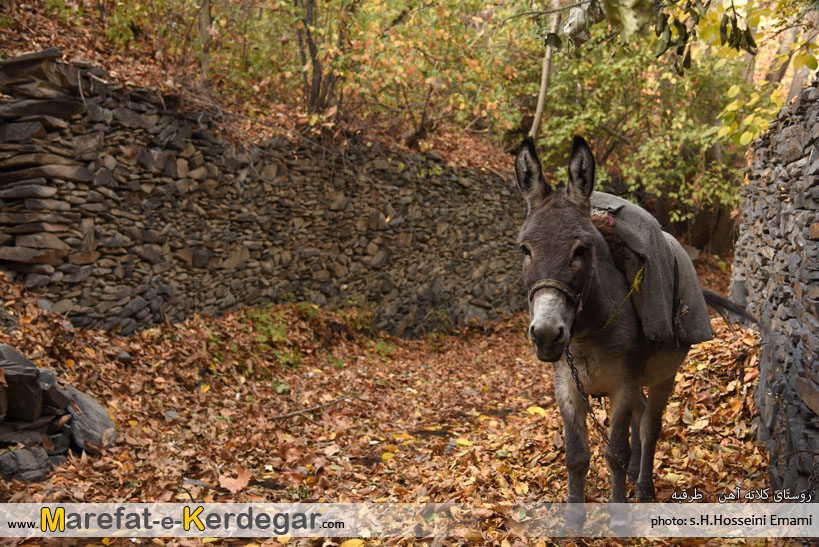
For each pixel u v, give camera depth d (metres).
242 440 5.65
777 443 4.05
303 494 4.61
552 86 15.25
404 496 4.48
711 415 5.28
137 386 6.00
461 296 13.42
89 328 6.62
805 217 3.92
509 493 4.27
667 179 15.84
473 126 15.94
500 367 10.27
